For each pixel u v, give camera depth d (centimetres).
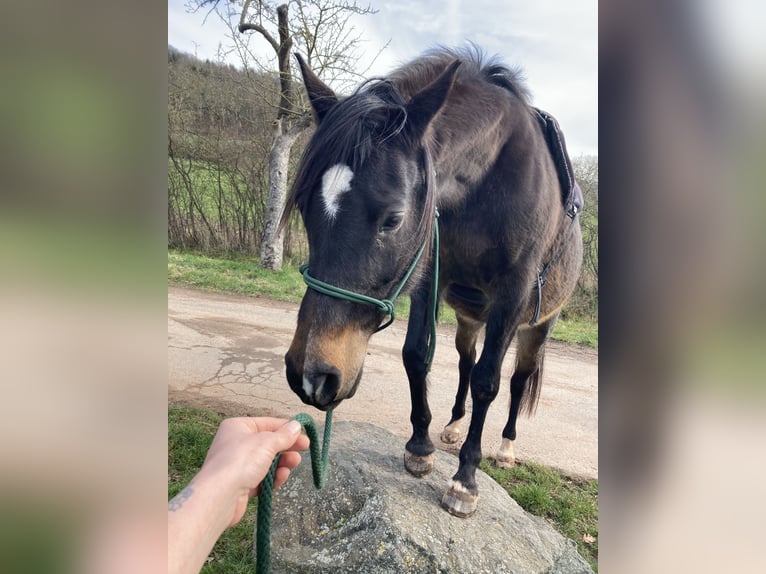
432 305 214
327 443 169
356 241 161
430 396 428
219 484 114
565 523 276
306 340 161
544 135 252
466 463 230
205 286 707
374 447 271
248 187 892
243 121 908
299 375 159
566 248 267
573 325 709
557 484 314
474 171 212
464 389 337
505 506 248
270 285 738
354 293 162
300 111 777
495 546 212
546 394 465
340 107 176
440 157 193
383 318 180
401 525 206
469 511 222
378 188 162
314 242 166
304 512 225
